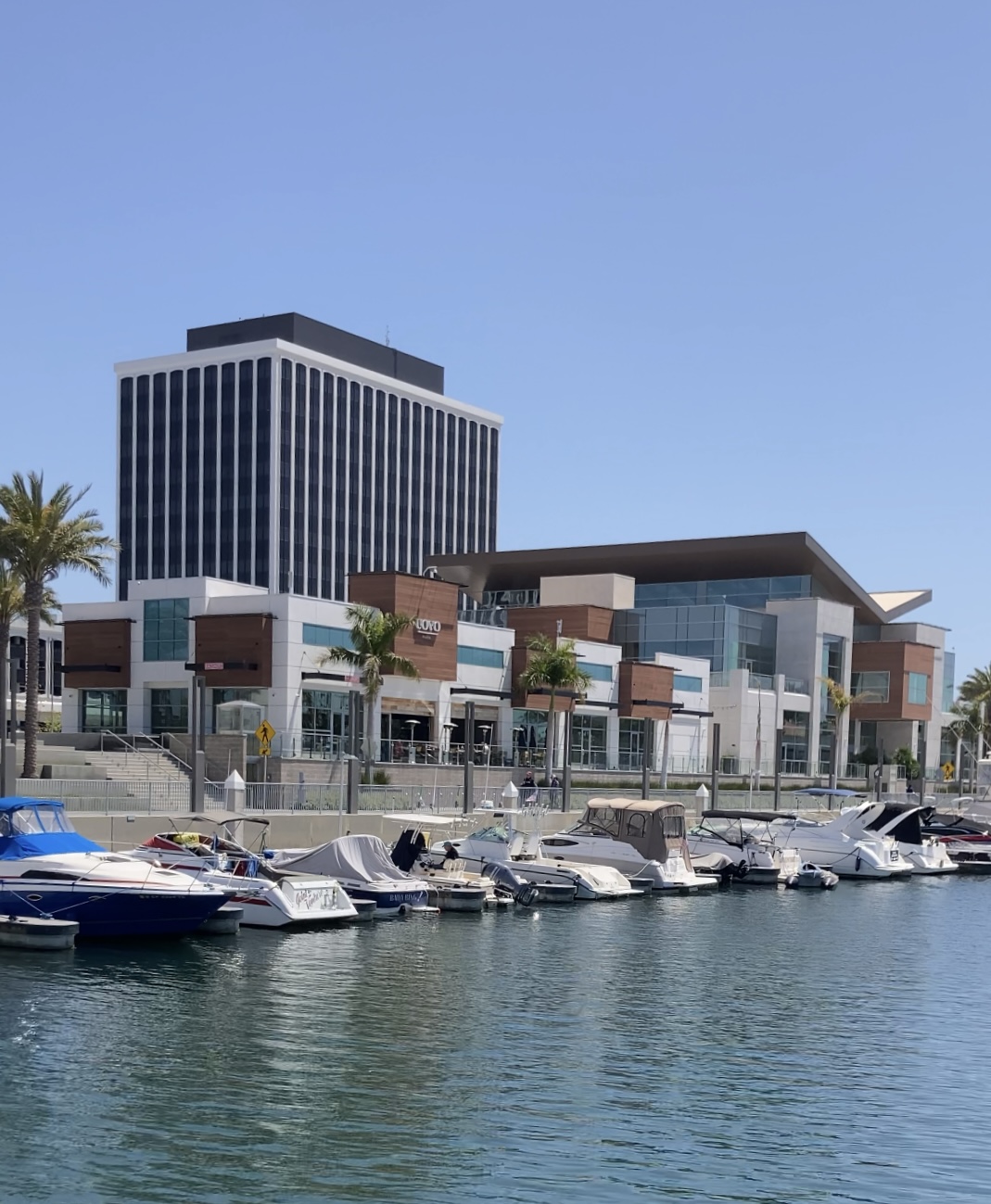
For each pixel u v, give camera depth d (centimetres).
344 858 4425
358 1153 1948
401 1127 2077
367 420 19962
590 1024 2867
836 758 11894
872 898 5944
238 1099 2183
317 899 4075
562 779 8444
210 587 7969
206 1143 1966
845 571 12469
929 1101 2338
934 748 13725
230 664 7688
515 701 9306
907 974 3712
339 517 19312
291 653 7681
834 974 3675
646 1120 2173
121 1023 2684
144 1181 1809
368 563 19850
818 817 9244
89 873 3553
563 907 4972
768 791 9938
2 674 4712
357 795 5912
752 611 11762
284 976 3253
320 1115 2119
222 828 4694
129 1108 2119
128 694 8200
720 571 12438
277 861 4481
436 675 8569
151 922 3619
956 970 3819
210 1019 2753
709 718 10988
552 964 3625
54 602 7038
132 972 3209
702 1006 3142
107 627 8212
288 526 18412
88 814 4662
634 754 10144
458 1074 2397
